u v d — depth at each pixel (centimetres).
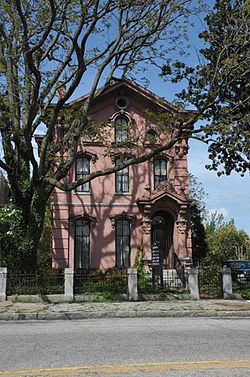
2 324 1116
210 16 1830
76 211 2259
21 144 1906
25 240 1769
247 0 1627
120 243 2286
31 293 1611
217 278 1828
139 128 2416
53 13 1406
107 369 585
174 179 2378
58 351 707
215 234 4809
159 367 596
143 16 1694
